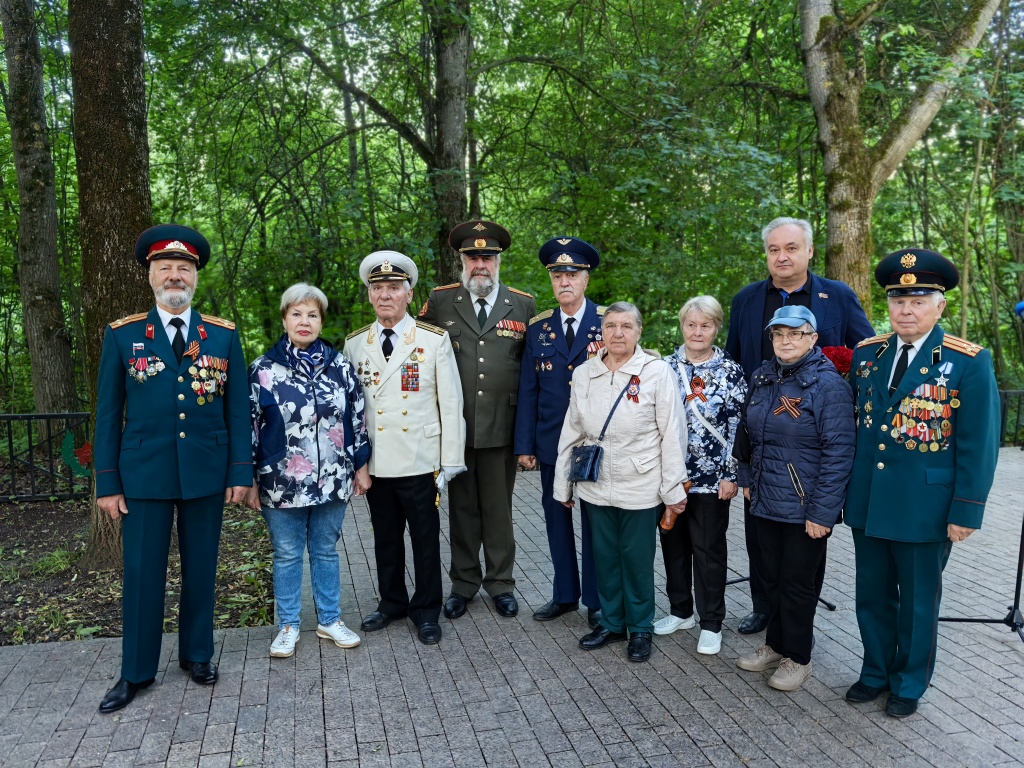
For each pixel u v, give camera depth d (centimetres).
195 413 309
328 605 360
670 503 335
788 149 995
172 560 470
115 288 440
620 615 359
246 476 322
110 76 430
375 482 368
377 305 364
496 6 912
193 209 898
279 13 764
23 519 596
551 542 391
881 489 291
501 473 402
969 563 475
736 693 314
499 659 346
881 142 772
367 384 366
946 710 300
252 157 862
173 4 684
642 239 867
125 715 296
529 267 859
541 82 1023
